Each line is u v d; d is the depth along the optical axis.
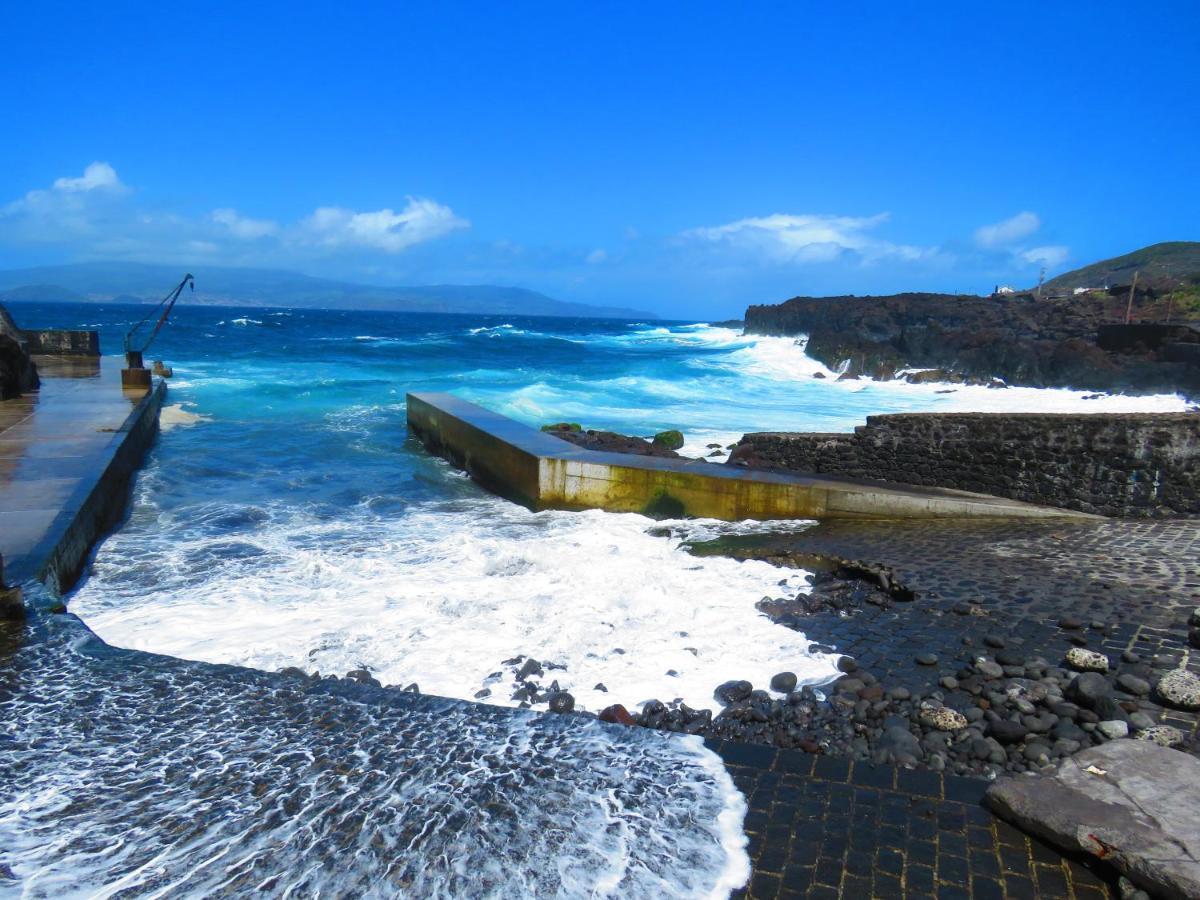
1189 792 4.43
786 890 3.94
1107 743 5.02
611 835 4.34
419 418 21.67
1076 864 4.13
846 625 7.86
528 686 6.63
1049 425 11.86
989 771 5.19
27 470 12.32
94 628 8.05
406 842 4.23
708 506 12.96
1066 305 49.12
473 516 13.56
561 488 13.91
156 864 4.04
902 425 13.47
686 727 5.95
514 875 3.98
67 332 33.69
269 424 23.39
